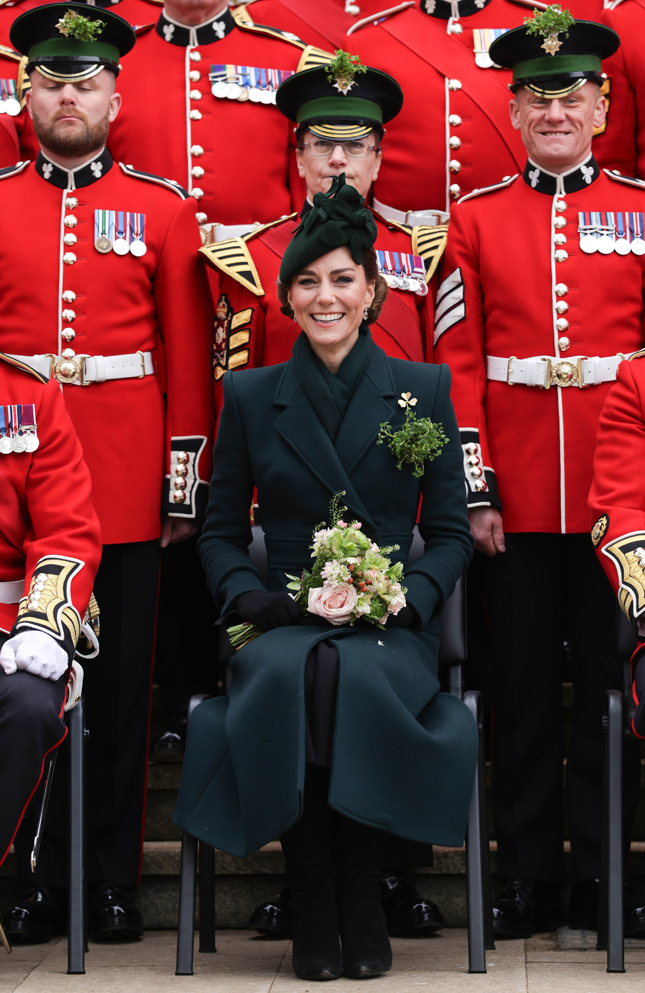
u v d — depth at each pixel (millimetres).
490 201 15047
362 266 12336
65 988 11172
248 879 13930
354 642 11273
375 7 18219
